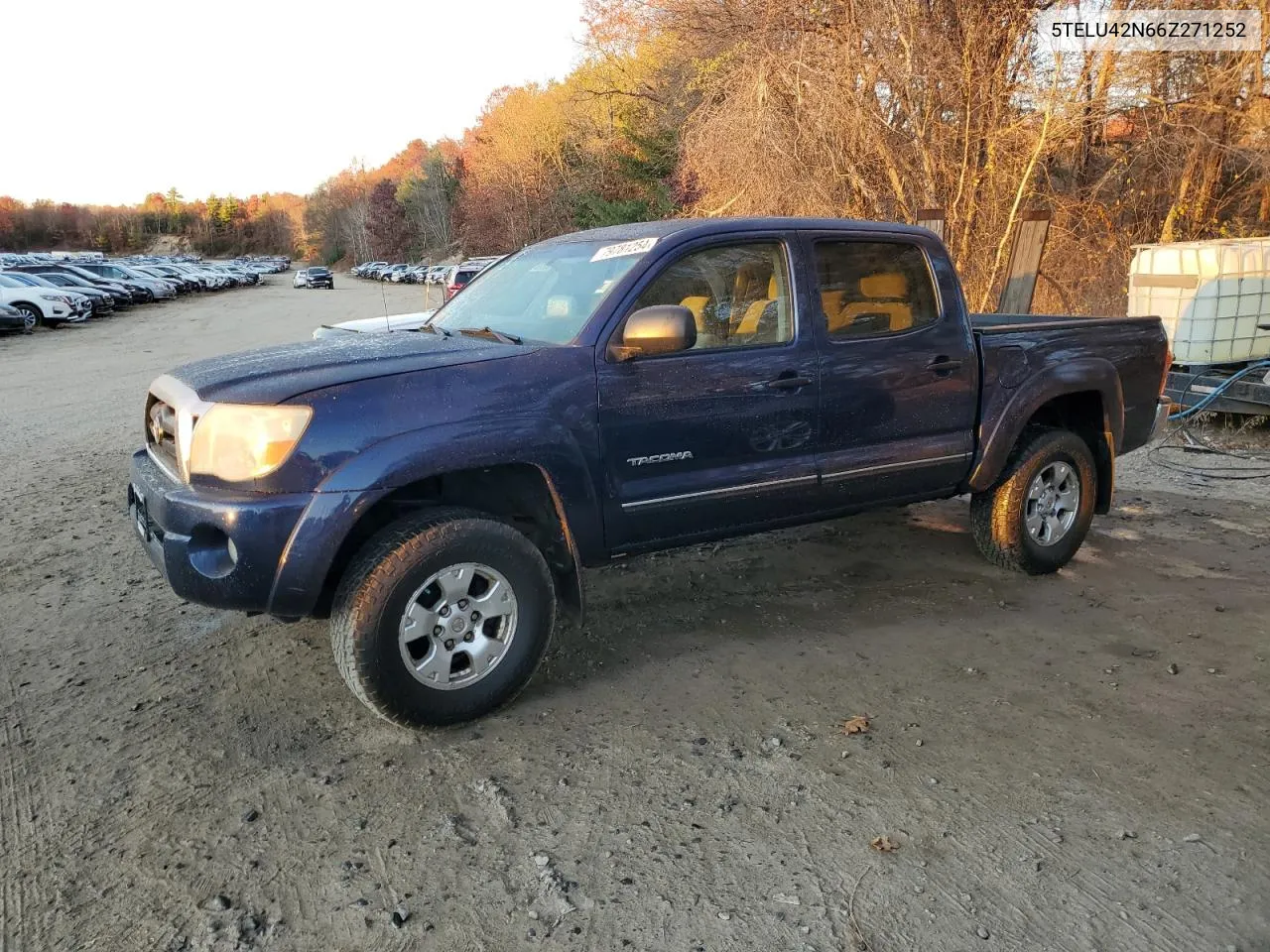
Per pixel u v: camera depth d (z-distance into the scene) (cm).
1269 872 253
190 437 314
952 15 1204
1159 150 1227
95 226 16612
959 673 374
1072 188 1305
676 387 359
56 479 732
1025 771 304
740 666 383
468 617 330
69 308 2522
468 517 327
